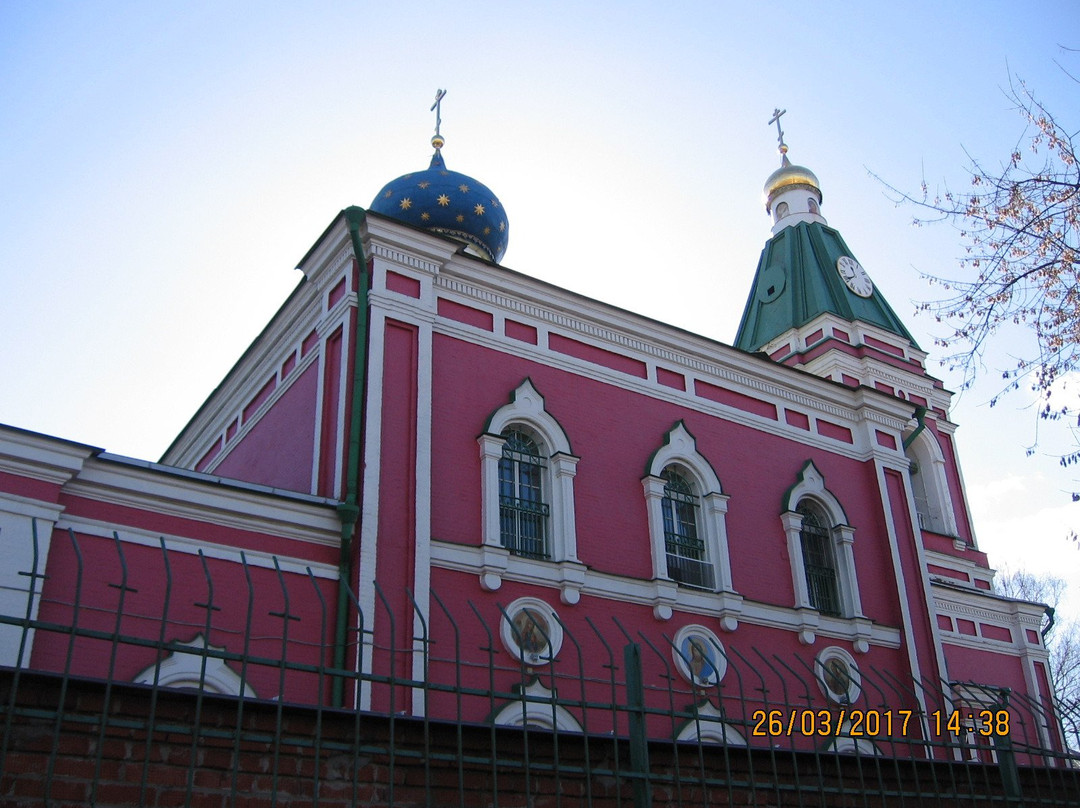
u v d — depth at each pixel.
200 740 5.91
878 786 8.62
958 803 8.54
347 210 15.80
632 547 16.80
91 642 11.99
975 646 24.30
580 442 17.05
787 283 29.58
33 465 12.11
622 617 16.06
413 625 13.88
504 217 21.83
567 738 7.08
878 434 21.47
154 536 12.87
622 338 18.50
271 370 18.72
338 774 6.26
